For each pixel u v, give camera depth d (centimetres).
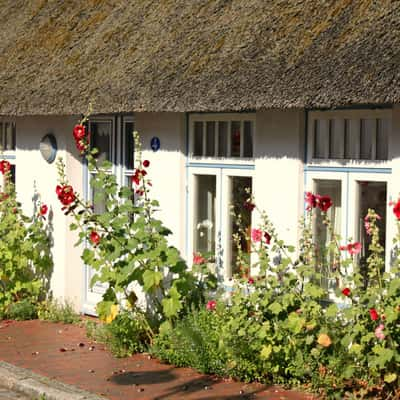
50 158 1172
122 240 924
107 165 954
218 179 953
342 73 765
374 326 743
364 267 819
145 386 825
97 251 996
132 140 1107
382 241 802
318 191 857
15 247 1173
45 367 904
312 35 848
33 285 1182
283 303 800
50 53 1196
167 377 852
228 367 833
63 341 1020
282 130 870
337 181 844
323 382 768
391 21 787
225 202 946
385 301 737
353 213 820
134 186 1097
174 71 946
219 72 889
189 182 988
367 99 731
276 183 877
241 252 884
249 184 927
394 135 773
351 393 750
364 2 838
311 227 842
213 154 962
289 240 864
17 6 1425
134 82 979
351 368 744
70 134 1151
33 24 1315
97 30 1173
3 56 1286
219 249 952
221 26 973
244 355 823
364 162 807
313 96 771
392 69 729
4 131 1305
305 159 858
